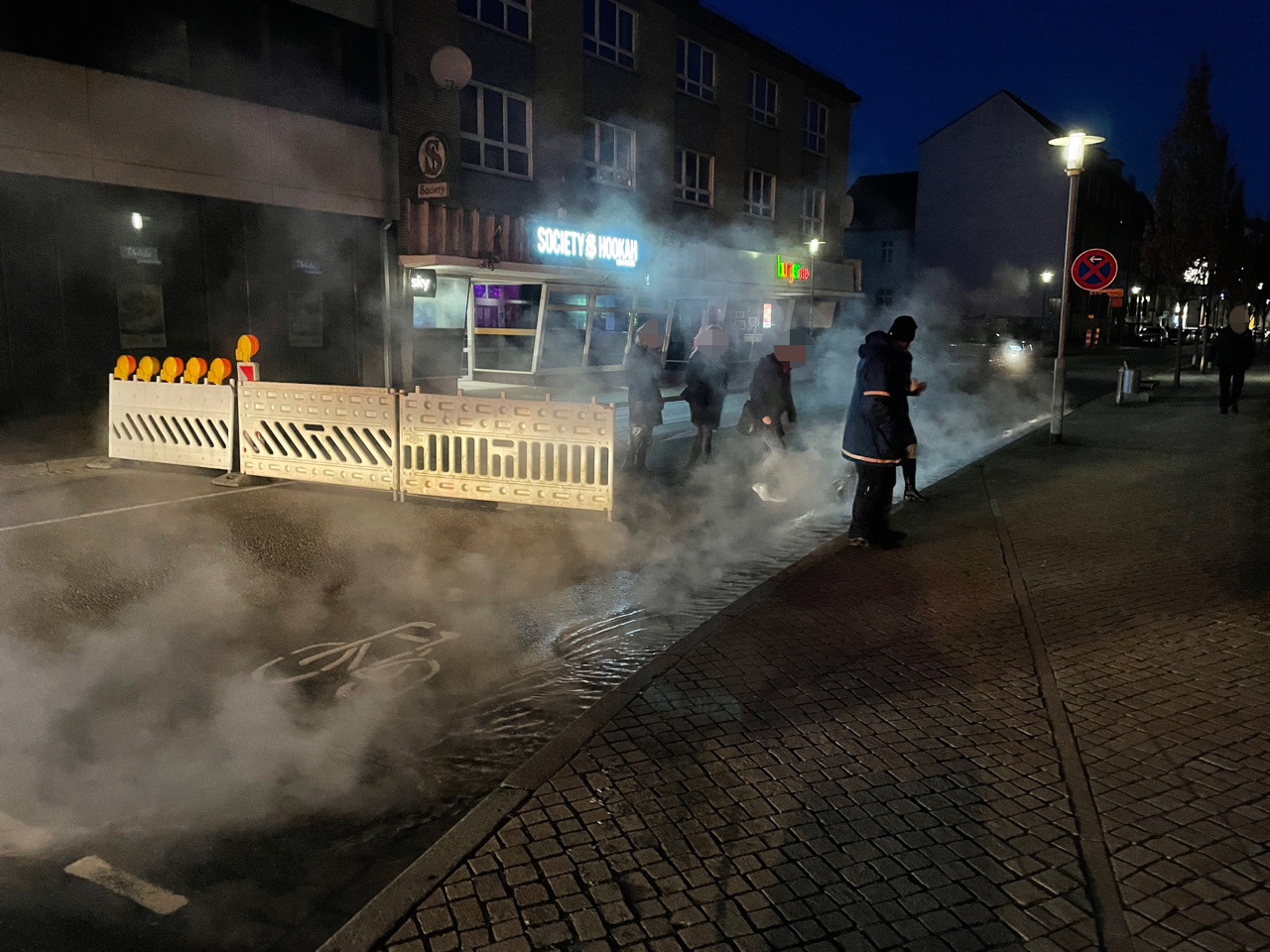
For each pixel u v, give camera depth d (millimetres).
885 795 3324
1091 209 52969
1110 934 2572
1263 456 11258
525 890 2752
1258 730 3822
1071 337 51312
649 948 2520
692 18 24922
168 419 10070
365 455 9109
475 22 18562
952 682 4344
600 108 22250
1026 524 7766
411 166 17500
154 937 2646
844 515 8680
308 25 15695
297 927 2719
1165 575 6133
